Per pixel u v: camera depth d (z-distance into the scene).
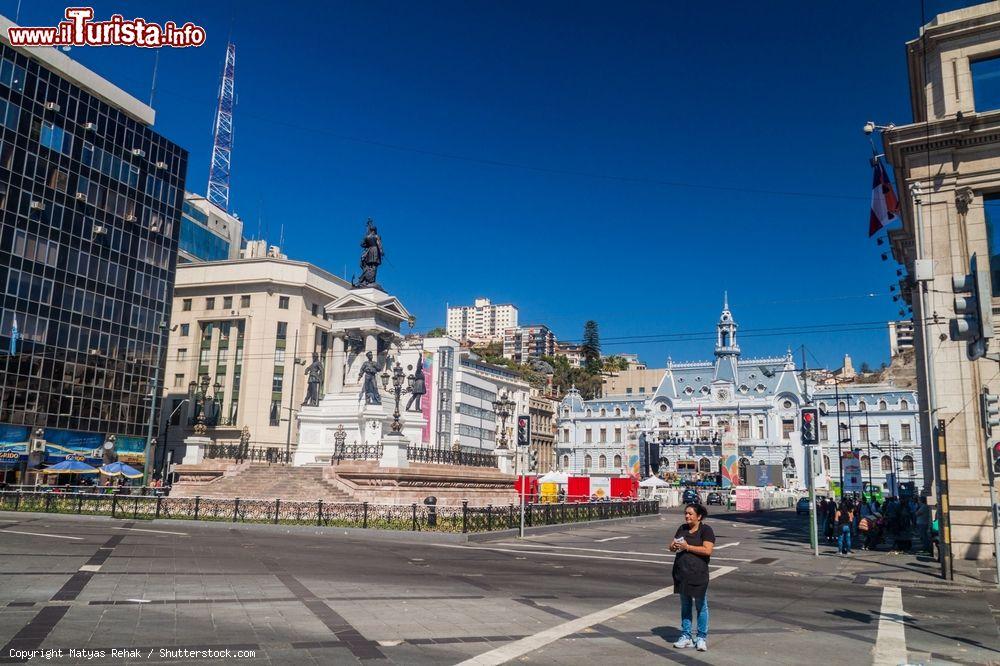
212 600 11.50
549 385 150.00
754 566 20.48
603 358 172.75
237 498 30.97
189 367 77.31
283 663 7.90
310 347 78.50
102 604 10.90
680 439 105.00
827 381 117.88
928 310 23.22
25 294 51.50
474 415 95.44
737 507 68.25
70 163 55.69
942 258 23.75
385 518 29.27
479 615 11.17
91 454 56.28
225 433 73.94
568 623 10.80
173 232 66.12
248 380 74.69
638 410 110.06
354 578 14.72
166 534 24.16
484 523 28.33
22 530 23.38
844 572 19.47
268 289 76.69
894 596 15.23
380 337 42.22
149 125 65.62
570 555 22.23
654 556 22.62
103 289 58.22
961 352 23.19
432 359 86.88
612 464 109.94
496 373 112.19
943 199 23.95
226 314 77.12
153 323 63.16
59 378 53.84
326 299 82.00
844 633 10.87
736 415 102.94
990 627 11.80
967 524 22.31
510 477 42.53
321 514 28.69
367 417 38.12
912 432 92.12
